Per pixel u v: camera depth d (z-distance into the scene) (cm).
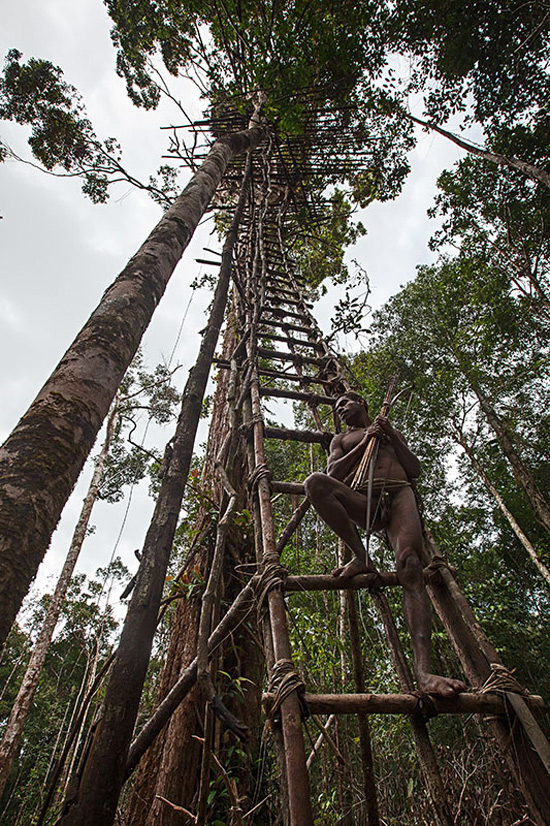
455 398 1382
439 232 1386
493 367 1390
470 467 1565
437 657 665
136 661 142
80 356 143
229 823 288
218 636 274
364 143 766
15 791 1590
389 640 232
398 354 1412
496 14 945
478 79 1066
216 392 691
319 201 750
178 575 396
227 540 425
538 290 1221
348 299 488
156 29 700
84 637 1947
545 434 1424
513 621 1000
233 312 730
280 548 280
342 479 261
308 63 582
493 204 1299
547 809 158
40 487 103
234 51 546
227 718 183
